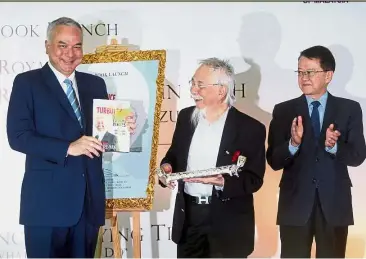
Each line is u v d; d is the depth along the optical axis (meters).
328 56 3.23
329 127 3.14
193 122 3.20
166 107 3.24
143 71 3.02
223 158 3.15
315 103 3.21
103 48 3.04
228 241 3.10
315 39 3.27
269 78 3.25
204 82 3.21
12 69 3.23
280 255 3.22
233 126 3.17
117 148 2.78
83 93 2.82
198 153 3.17
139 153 3.00
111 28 3.26
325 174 3.17
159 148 3.24
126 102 2.80
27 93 2.63
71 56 2.72
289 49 3.26
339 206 3.17
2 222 3.20
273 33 3.26
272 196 3.24
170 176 3.07
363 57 3.26
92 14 3.26
